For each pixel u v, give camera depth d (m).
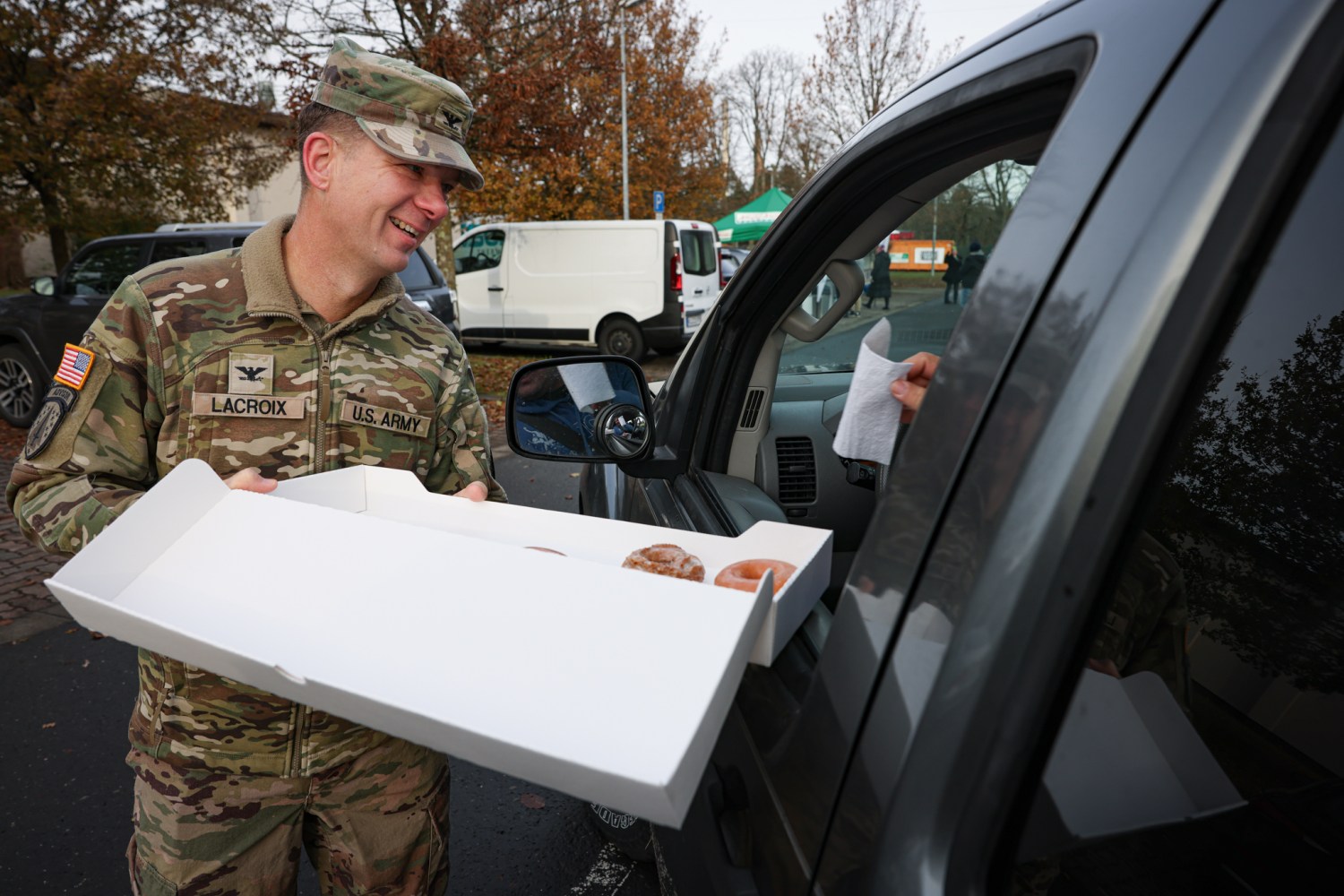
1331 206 0.71
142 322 1.12
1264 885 0.68
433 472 1.40
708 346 1.67
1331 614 0.71
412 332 1.31
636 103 20.55
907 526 0.65
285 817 1.19
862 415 0.91
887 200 1.27
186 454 1.16
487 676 0.79
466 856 2.22
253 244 1.18
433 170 1.14
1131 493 0.50
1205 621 0.70
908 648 0.61
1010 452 0.56
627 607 0.79
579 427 1.55
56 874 2.17
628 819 2.03
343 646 0.88
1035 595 0.52
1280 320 0.73
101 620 0.94
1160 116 0.56
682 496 1.61
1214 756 0.67
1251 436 0.74
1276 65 0.51
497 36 10.72
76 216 13.01
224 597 0.97
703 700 0.70
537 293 11.21
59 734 2.80
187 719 1.11
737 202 40.12
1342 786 0.71
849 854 0.62
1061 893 0.59
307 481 1.16
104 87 10.95
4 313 6.91
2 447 6.54
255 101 12.77
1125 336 0.52
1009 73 0.80
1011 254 0.63
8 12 10.40
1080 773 0.58
